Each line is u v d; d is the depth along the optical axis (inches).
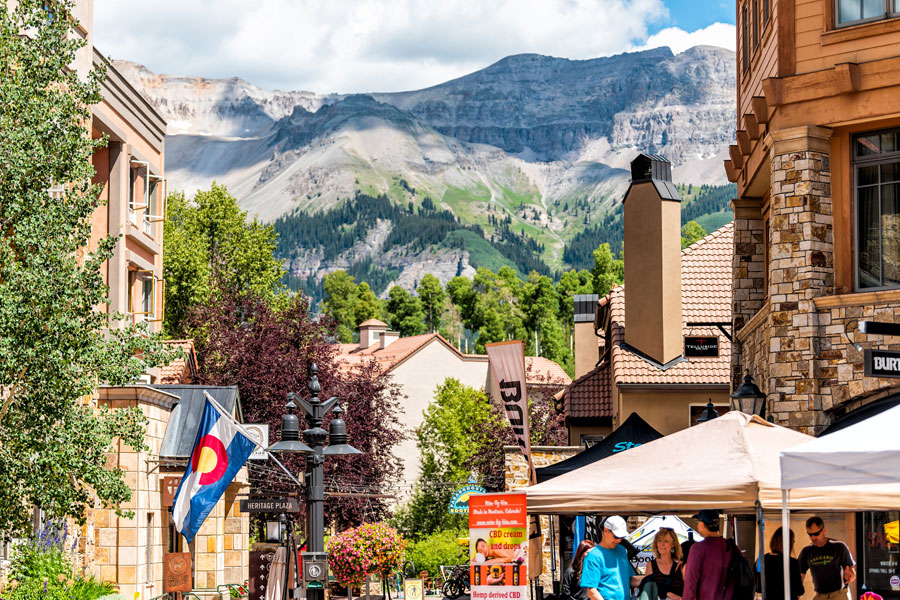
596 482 463.8
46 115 657.0
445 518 2132.1
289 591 1019.3
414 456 2854.3
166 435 1104.2
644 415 1247.5
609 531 492.1
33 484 633.6
